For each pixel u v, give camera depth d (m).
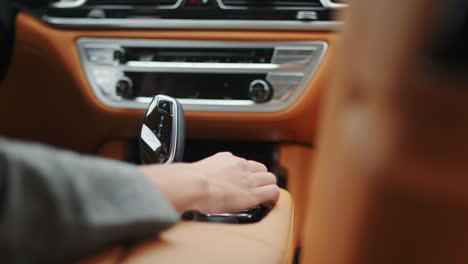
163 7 1.34
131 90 1.43
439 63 0.11
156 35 1.36
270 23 1.32
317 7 1.30
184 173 0.35
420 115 0.12
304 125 1.42
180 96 1.44
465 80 0.11
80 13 1.36
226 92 1.42
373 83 0.13
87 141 1.54
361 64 0.14
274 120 1.42
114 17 1.36
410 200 0.13
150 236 0.26
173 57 1.40
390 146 0.12
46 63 1.37
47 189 0.20
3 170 0.19
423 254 0.14
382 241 0.14
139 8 1.35
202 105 1.42
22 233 0.19
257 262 0.30
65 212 0.20
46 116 1.46
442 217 0.13
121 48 1.39
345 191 0.16
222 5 1.31
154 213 0.25
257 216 0.40
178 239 0.29
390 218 0.13
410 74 0.11
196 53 1.38
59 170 0.21
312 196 0.25
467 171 0.12
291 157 1.46
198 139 1.51
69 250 0.21
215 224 0.35
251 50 1.36
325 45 1.32
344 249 0.16
